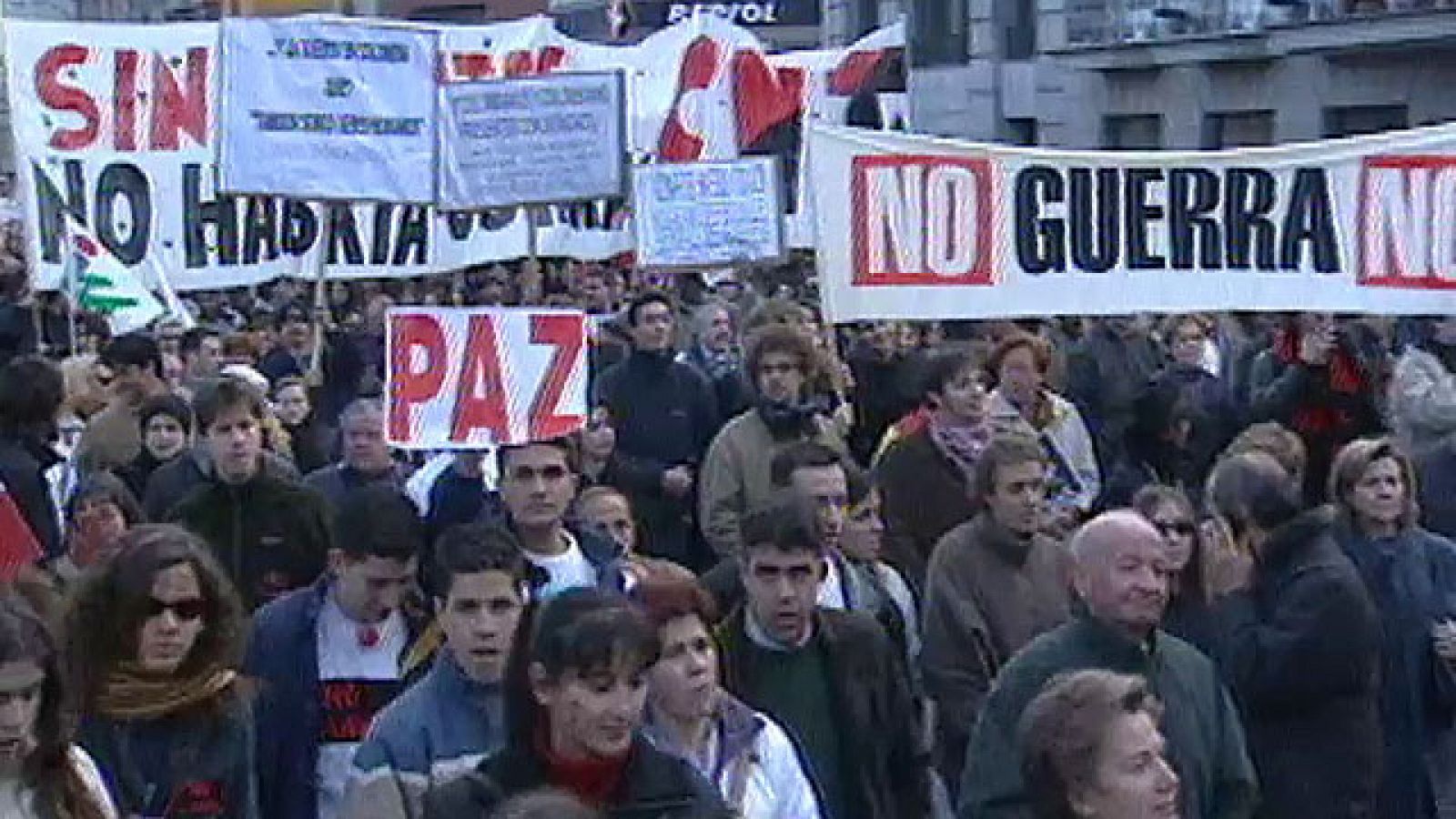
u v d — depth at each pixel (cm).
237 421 834
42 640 529
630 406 1206
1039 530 825
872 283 1221
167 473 918
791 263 2275
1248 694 749
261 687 658
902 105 1992
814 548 688
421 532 700
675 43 1945
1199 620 760
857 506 828
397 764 588
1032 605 810
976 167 1224
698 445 1213
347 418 948
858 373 1367
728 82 1950
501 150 1488
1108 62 3806
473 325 847
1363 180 1237
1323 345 1271
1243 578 762
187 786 607
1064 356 1448
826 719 695
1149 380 1333
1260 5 3512
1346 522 838
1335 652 740
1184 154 1230
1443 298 1242
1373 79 3391
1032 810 505
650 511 1154
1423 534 845
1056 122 4031
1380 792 821
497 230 1792
